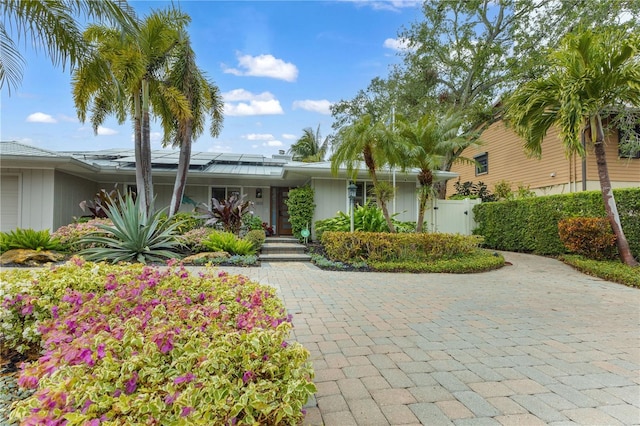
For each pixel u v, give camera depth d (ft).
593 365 9.25
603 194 24.16
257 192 46.32
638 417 6.79
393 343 10.85
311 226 37.70
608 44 21.67
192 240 28.94
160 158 45.57
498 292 18.28
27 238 24.82
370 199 37.63
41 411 4.16
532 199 32.94
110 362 4.94
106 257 23.44
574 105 21.57
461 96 52.26
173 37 32.09
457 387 8.02
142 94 31.86
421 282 21.02
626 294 17.83
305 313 14.19
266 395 4.68
